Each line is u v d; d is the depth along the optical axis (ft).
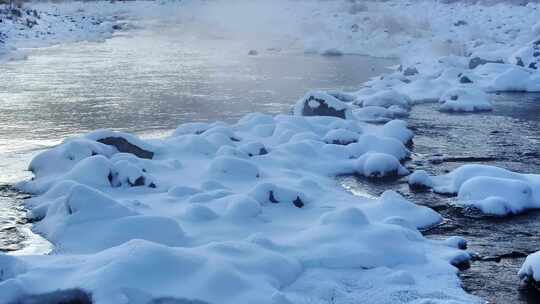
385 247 21.72
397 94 53.78
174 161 32.91
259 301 17.17
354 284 19.58
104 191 28.27
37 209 26.13
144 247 18.24
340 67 82.28
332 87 63.82
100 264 17.99
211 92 59.41
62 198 25.64
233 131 39.73
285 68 80.33
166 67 79.20
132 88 61.16
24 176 31.86
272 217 25.66
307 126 41.34
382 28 113.39
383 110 49.34
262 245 21.21
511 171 33.27
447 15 131.54
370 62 89.15
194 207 24.82
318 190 29.71
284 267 19.71
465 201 28.78
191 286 17.51
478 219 26.89
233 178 30.76
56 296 17.15
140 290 16.98
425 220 25.89
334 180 32.76
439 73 70.54
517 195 28.40
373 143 36.94
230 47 108.88
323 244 21.72
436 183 31.65
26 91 58.29
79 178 28.91
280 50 105.91
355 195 30.12
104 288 16.76
